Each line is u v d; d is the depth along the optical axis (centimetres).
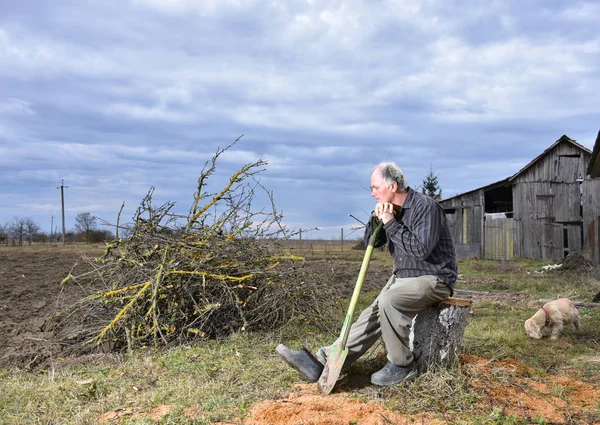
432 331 424
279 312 671
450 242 420
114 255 696
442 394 387
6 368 534
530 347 594
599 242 1548
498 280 1388
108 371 498
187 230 685
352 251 2503
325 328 664
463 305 424
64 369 518
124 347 610
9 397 438
